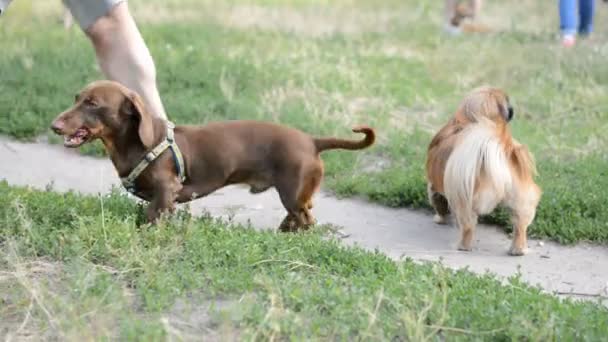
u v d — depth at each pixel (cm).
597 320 809
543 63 2086
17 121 1558
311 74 1914
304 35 2459
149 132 998
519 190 1077
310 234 1048
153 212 1027
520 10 3022
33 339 771
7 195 1095
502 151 1063
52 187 1242
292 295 825
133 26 1148
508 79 1991
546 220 1171
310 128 1576
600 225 1151
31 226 983
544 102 1809
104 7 1122
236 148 1054
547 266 1062
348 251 981
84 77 1844
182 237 976
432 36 2477
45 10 2725
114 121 999
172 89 1783
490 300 838
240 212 1232
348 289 848
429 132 1596
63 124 980
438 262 959
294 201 1064
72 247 923
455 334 782
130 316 792
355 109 1745
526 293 874
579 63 2070
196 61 1980
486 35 2491
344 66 2028
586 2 2466
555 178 1334
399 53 2261
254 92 1798
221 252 941
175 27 2408
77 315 791
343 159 1439
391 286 856
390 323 779
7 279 888
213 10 2820
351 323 782
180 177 1039
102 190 1312
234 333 776
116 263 917
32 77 1788
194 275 878
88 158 1466
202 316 814
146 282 866
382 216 1244
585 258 1093
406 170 1363
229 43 2259
